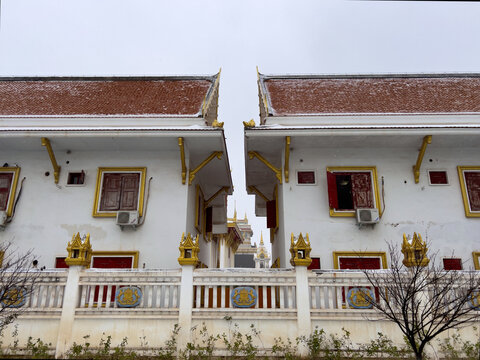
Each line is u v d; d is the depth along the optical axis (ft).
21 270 27.07
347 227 39.63
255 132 39.17
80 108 46.88
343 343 25.07
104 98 50.16
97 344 25.45
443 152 42.06
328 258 38.73
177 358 24.57
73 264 26.99
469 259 38.32
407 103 46.98
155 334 25.58
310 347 24.54
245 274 26.63
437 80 54.19
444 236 39.17
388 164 41.78
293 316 25.72
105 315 26.02
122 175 42.52
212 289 27.40
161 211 41.01
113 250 39.65
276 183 50.80
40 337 25.76
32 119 42.96
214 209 65.00
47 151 43.45
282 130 38.91
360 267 38.40
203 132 39.52
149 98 50.19
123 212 39.65
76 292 26.45
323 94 49.98
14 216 40.93
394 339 25.30
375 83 53.42
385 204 40.40
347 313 25.85
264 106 46.09
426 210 40.06
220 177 52.75
